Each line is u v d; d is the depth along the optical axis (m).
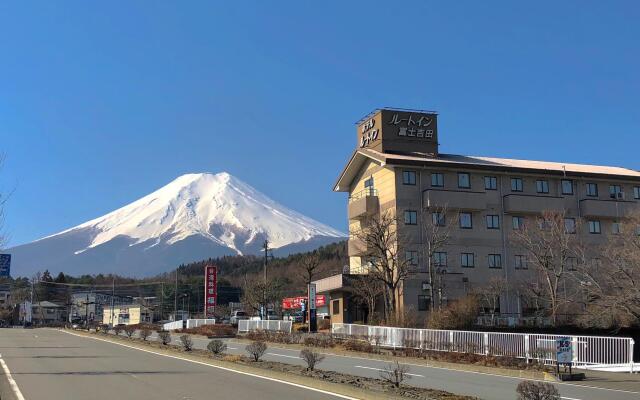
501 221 55.59
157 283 146.25
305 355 20.36
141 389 15.71
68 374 19.72
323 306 63.34
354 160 59.31
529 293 51.94
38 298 144.50
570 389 17.75
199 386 16.31
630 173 62.22
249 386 16.31
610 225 58.31
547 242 49.34
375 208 55.97
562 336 24.73
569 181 58.34
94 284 152.88
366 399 13.88
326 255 120.62
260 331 48.81
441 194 53.00
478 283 53.41
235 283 145.88
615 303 37.09
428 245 50.47
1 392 15.30
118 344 39.38
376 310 54.25
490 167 55.56
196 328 60.69
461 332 28.86
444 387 17.44
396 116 58.69
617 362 22.95
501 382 19.03
